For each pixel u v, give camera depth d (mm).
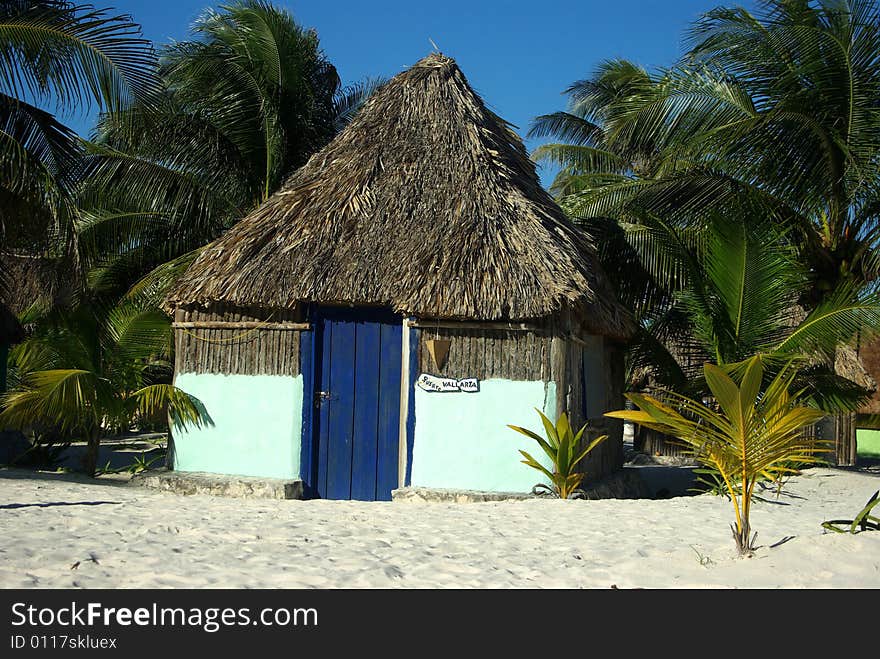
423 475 10141
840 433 18141
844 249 14359
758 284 12625
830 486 11867
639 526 7539
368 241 10531
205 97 17047
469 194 10766
